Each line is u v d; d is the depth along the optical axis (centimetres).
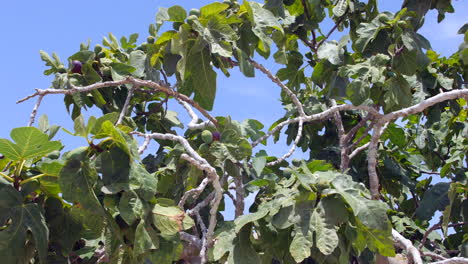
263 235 396
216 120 540
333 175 391
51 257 374
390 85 560
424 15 635
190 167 492
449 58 650
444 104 639
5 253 327
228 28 468
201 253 411
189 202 507
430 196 636
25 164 363
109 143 344
